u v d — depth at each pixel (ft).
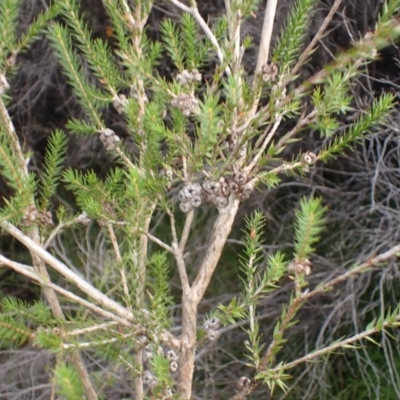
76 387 0.94
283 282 2.68
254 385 1.16
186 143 1.11
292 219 2.80
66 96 2.93
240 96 1.08
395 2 0.99
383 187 2.67
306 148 2.72
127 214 1.16
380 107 1.13
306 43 2.61
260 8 2.54
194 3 1.15
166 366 1.05
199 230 2.88
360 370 2.38
